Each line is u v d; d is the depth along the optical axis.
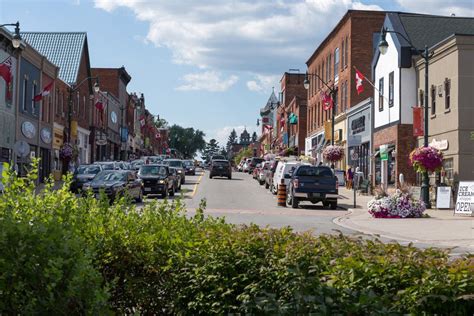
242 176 67.56
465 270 4.96
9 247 3.93
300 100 76.69
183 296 5.62
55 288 3.86
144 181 33.78
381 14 47.53
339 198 36.03
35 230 4.05
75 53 58.53
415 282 4.76
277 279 5.30
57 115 50.19
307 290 4.50
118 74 81.56
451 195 27.91
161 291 5.82
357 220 23.08
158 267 5.81
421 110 33.31
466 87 29.55
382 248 5.85
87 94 62.22
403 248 5.83
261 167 50.31
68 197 6.27
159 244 6.00
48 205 5.71
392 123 37.62
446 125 30.86
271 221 22.61
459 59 29.61
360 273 4.99
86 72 61.91
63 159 47.62
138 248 5.89
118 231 6.01
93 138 65.00
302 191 29.17
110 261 5.79
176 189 39.91
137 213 7.00
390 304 4.58
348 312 4.12
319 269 5.18
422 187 28.31
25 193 5.76
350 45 47.69
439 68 31.97
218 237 6.27
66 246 4.03
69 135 47.16
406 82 36.03
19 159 39.41
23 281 3.88
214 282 5.53
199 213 7.46
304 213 26.78
